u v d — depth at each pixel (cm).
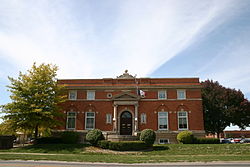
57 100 2947
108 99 3419
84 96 3462
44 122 2767
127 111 3366
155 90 3406
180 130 3216
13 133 2795
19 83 2803
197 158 1862
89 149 2488
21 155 2039
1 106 2675
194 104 3297
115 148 2433
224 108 4053
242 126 4184
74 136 2958
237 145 2577
